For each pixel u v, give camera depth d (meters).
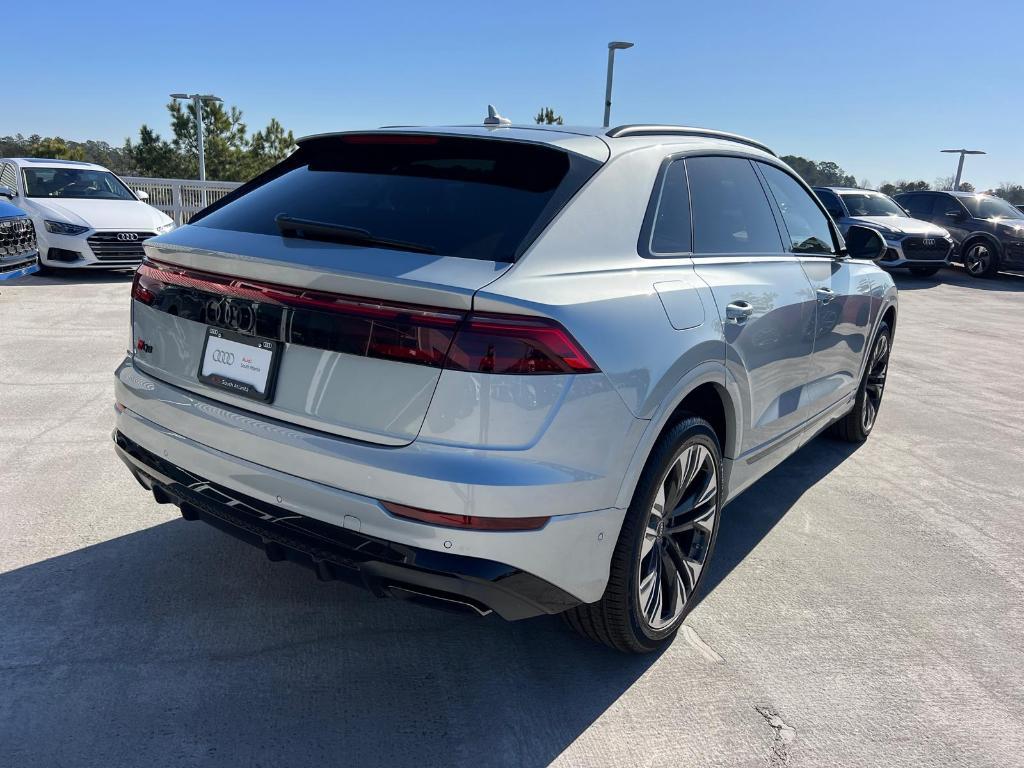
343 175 2.62
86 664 2.43
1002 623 3.04
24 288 9.42
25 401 4.93
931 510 4.14
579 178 2.35
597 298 2.16
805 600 3.14
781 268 3.34
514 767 2.14
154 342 2.58
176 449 2.42
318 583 3.00
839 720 2.41
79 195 10.98
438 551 1.97
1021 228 16.64
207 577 2.99
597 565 2.23
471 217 2.23
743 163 3.34
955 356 8.48
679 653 2.72
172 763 2.06
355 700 2.36
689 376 2.45
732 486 3.10
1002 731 2.41
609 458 2.15
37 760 2.04
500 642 2.71
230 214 2.59
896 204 16.83
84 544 3.17
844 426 5.09
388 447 2.00
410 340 1.94
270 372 2.19
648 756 2.21
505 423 1.95
